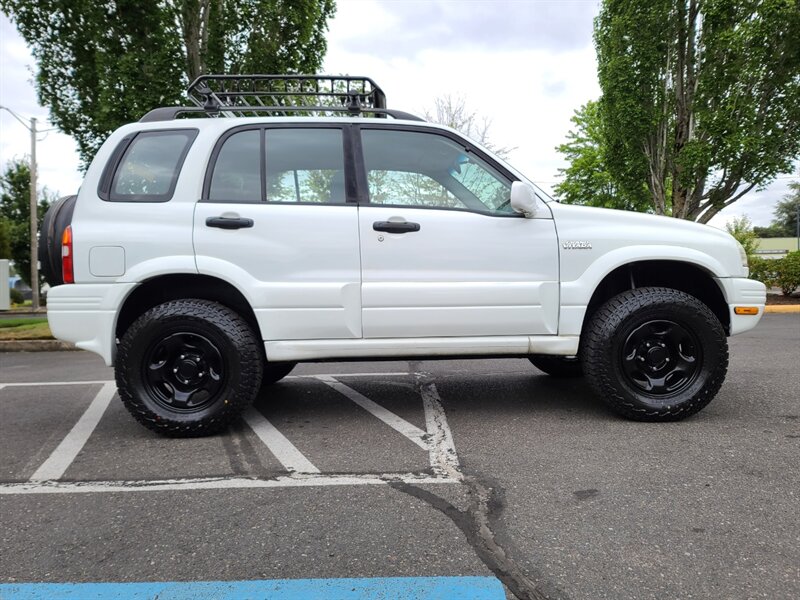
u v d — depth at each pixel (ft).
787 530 7.55
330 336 11.83
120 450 11.30
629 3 41.57
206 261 11.50
